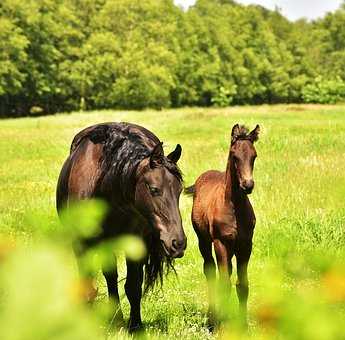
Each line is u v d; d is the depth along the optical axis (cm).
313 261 157
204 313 768
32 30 8225
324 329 113
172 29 9481
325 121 4081
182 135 3381
